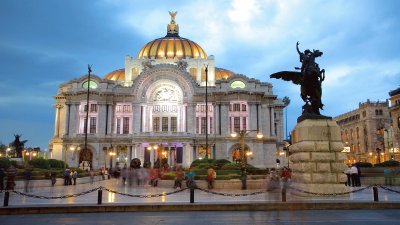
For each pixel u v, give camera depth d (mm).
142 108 89875
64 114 97812
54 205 18734
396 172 38531
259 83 91625
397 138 88438
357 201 19125
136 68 102750
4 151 106250
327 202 18844
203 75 102812
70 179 41906
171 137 81062
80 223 14875
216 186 31625
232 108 88500
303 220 15023
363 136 110938
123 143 86688
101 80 90312
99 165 85562
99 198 19469
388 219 15258
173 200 22625
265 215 16578
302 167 21234
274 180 18812
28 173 32562
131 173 41688
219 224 14273
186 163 80750
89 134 86625
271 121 91062
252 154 84438
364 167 47500
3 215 17562
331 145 21219
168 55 104875
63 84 98312
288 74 23609
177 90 90875
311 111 22594
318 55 23234
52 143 98625
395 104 90812
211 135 85625
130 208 18750
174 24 120625
